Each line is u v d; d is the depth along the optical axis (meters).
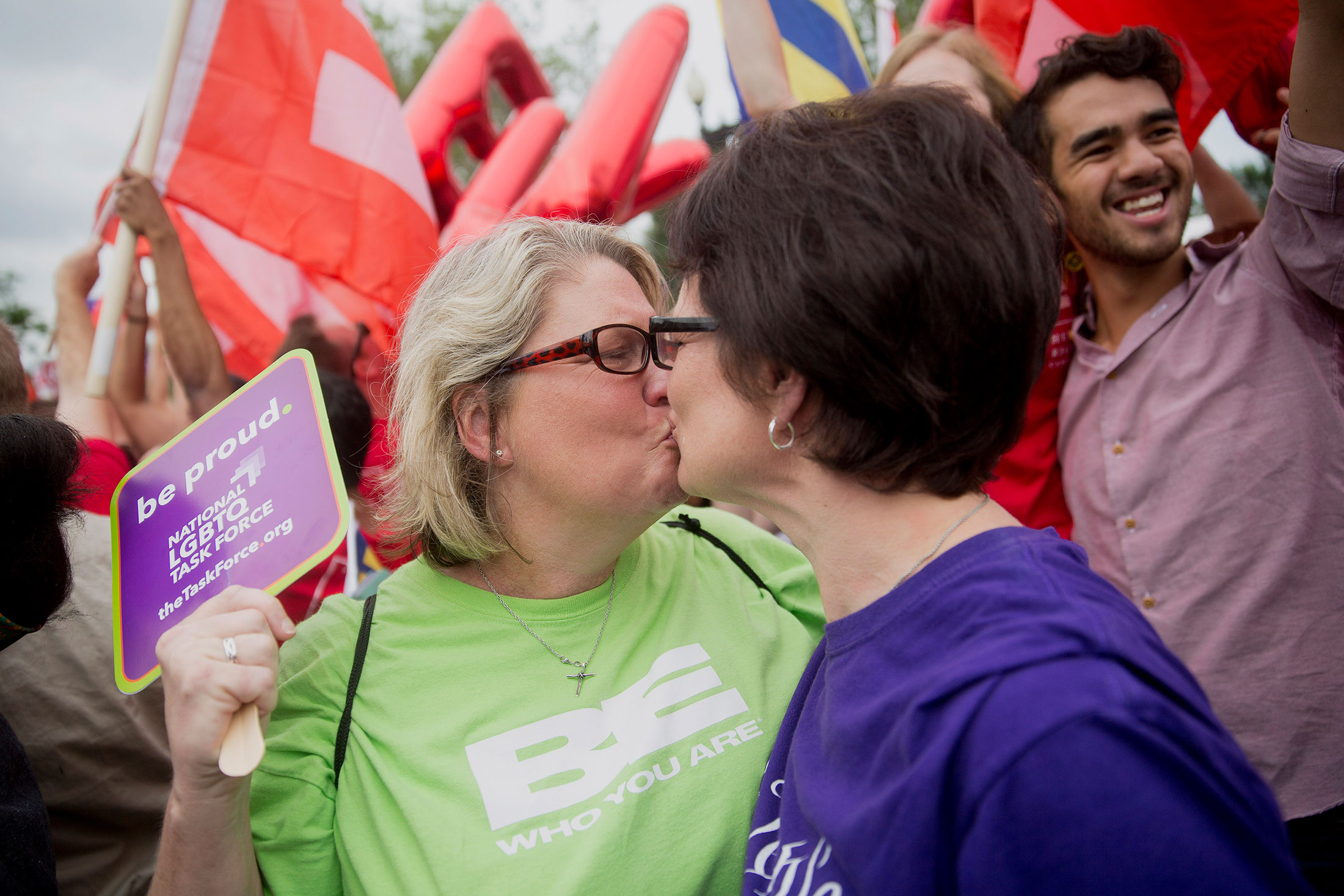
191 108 2.64
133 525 1.09
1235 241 1.82
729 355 0.89
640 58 4.35
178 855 0.93
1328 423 1.59
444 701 1.09
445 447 1.18
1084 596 0.74
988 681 0.70
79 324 2.77
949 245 0.76
